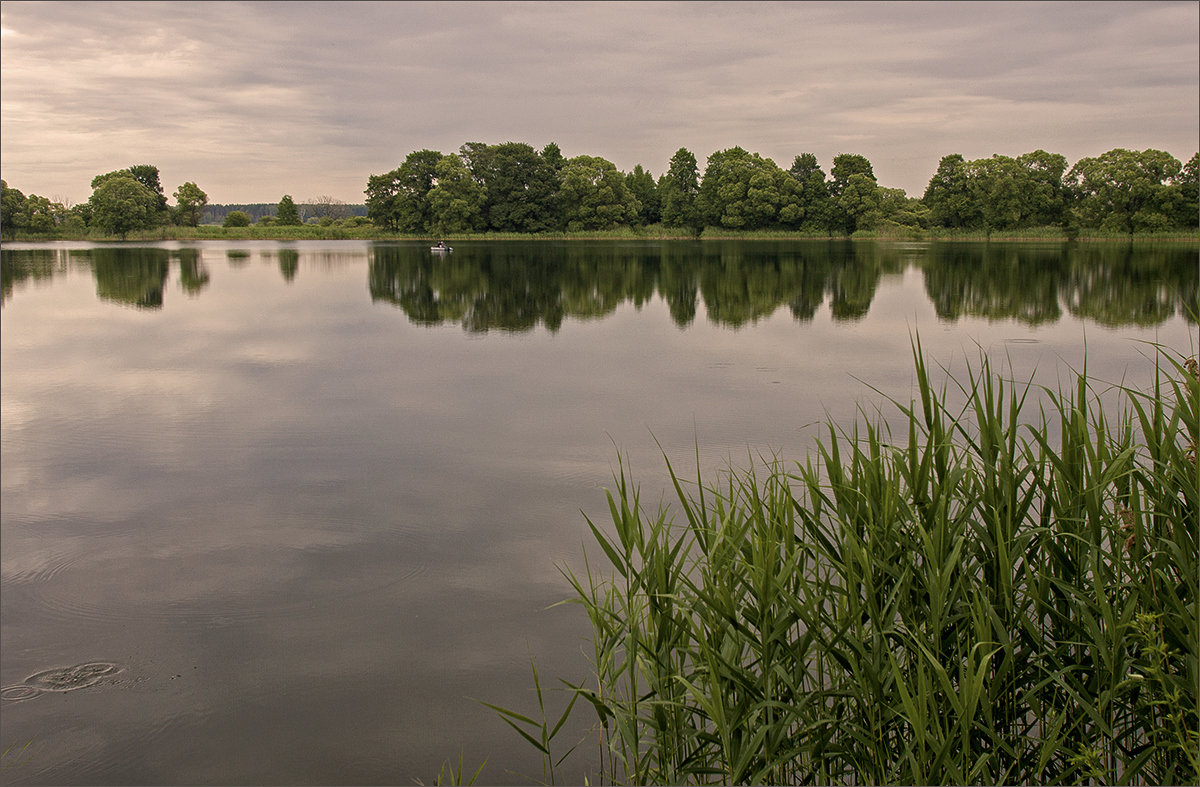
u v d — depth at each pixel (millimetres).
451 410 12836
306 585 6941
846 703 4012
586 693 3979
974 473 4016
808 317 23859
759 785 3645
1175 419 3678
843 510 4000
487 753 4793
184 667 5762
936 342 18922
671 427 11484
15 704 5371
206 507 8797
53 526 8305
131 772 4703
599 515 8281
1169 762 3639
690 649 4023
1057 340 18984
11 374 15953
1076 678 3742
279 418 12516
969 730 3516
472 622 6277
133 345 19328
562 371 15875
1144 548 3725
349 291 32250
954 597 3732
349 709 5246
